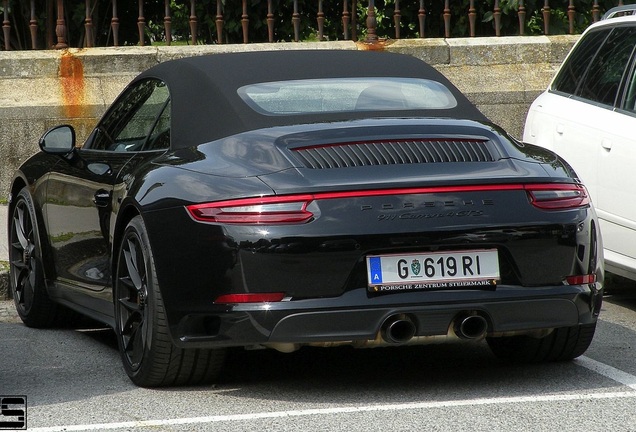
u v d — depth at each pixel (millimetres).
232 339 9078
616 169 13242
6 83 20188
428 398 9578
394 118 10117
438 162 9414
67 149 11992
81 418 9062
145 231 9734
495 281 9242
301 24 23281
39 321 13328
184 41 24062
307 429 8602
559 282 9477
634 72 13602
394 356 11359
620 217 13172
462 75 21500
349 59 11398
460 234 9102
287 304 8922
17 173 13758
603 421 8789
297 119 10094
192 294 9227
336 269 8945
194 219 9219
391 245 8977
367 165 9266
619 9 14992
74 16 22828
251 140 9680
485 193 9273
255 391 9898
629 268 13141
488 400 9469
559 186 9602
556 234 9398
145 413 9188
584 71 14742
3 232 17328
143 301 9852
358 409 9203
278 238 8891
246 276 8953
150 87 11492
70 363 11328
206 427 8727
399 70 11352
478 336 9281
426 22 23828
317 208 8969
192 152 10016
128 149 11352
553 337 10516
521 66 21688
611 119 13609
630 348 11703
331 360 11211
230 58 11141
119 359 11469
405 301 9023
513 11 23312
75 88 20250
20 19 23016
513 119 21297
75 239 11938
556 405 9289
